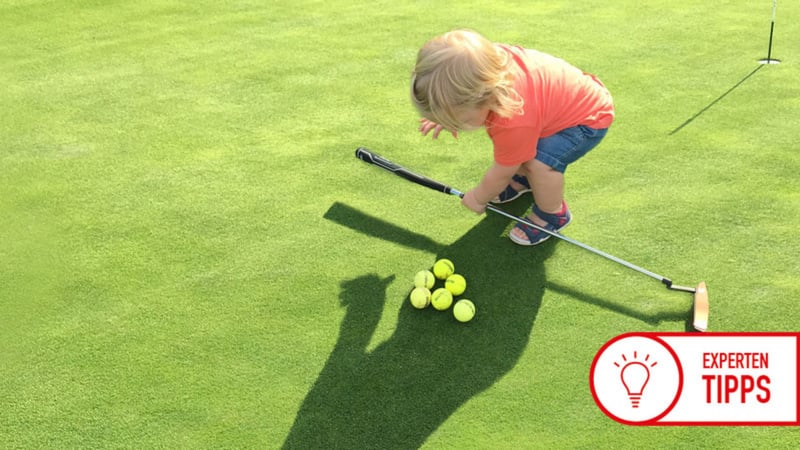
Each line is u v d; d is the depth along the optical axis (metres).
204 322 1.97
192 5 3.97
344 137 2.70
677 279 2.08
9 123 2.78
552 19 3.72
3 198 2.38
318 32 3.59
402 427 1.74
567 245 2.20
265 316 1.99
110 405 1.78
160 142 2.66
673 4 3.95
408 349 1.91
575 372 1.85
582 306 2.02
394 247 2.20
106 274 2.11
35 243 2.21
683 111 2.81
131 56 3.33
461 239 2.23
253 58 3.30
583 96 2.05
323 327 1.96
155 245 2.20
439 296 1.99
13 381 1.83
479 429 1.73
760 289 2.04
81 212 2.32
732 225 2.25
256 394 1.80
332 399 1.79
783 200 2.33
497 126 1.91
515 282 2.09
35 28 3.61
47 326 1.96
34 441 1.71
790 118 2.75
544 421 1.75
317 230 2.26
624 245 2.19
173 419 1.75
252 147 2.63
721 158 2.53
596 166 2.51
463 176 2.49
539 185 2.12
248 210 2.33
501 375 1.85
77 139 2.68
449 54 1.78
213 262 2.15
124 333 1.94
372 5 3.98
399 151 2.62
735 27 3.59
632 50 3.34
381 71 3.17
